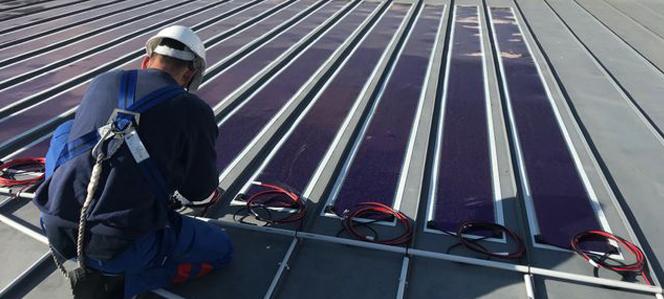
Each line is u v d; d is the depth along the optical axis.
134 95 1.99
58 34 7.69
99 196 1.92
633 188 3.55
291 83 5.68
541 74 5.93
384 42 7.25
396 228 3.07
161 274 2.43
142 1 10.16
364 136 4.37
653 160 3.95
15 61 6.42
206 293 2.54
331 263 2.78
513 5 9.77
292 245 2.85
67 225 2.00
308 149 4.14
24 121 4.74
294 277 2.68
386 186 3.57
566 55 6.62
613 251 2.84
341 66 6.25
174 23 8.34
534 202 3.38
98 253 2.03
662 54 6.72
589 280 2.60
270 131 4.45
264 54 6.72
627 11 9.30
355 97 5.25
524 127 4.54
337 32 7.79
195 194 2.33
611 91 5.40
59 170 1.97
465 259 2.75
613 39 7.41
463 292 2.59
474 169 3.82
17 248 2.86
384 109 4.95
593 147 4.17
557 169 3.80
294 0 10.22
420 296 2.56
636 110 4.91
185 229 2.39
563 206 3.33
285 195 3.36
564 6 9.67
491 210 3.29
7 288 2.52
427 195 3.47
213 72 5.98
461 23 8.35
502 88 5.50
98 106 1.99
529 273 2.66
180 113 2.03
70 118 4.86
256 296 2.54
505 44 7.15
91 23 8.38
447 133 4.43
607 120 4.69
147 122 1.96
